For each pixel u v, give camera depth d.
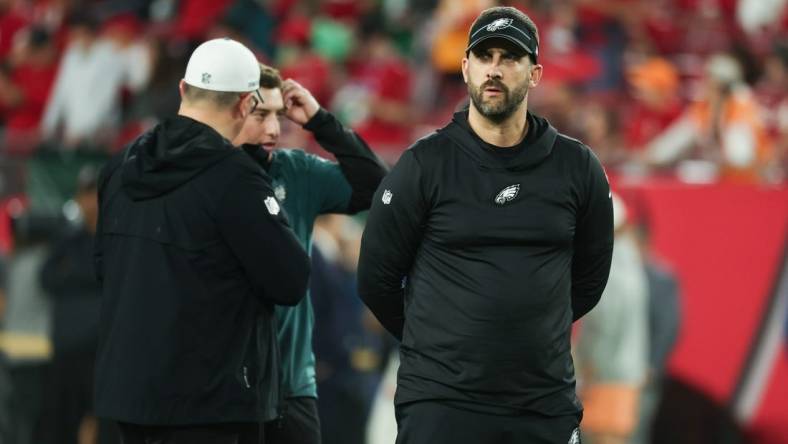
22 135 34.47
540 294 15.34
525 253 15.41
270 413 16.03
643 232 28.59
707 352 28.12
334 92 43.16
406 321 15.95
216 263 15.59
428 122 40.03
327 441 27.42
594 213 15.82
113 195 16.19
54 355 28.08
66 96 43.28
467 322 15.33
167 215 15.63
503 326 15.28
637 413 27.84
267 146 17.25
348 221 30.88
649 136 37.16
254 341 15.89
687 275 28.25
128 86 43.41
